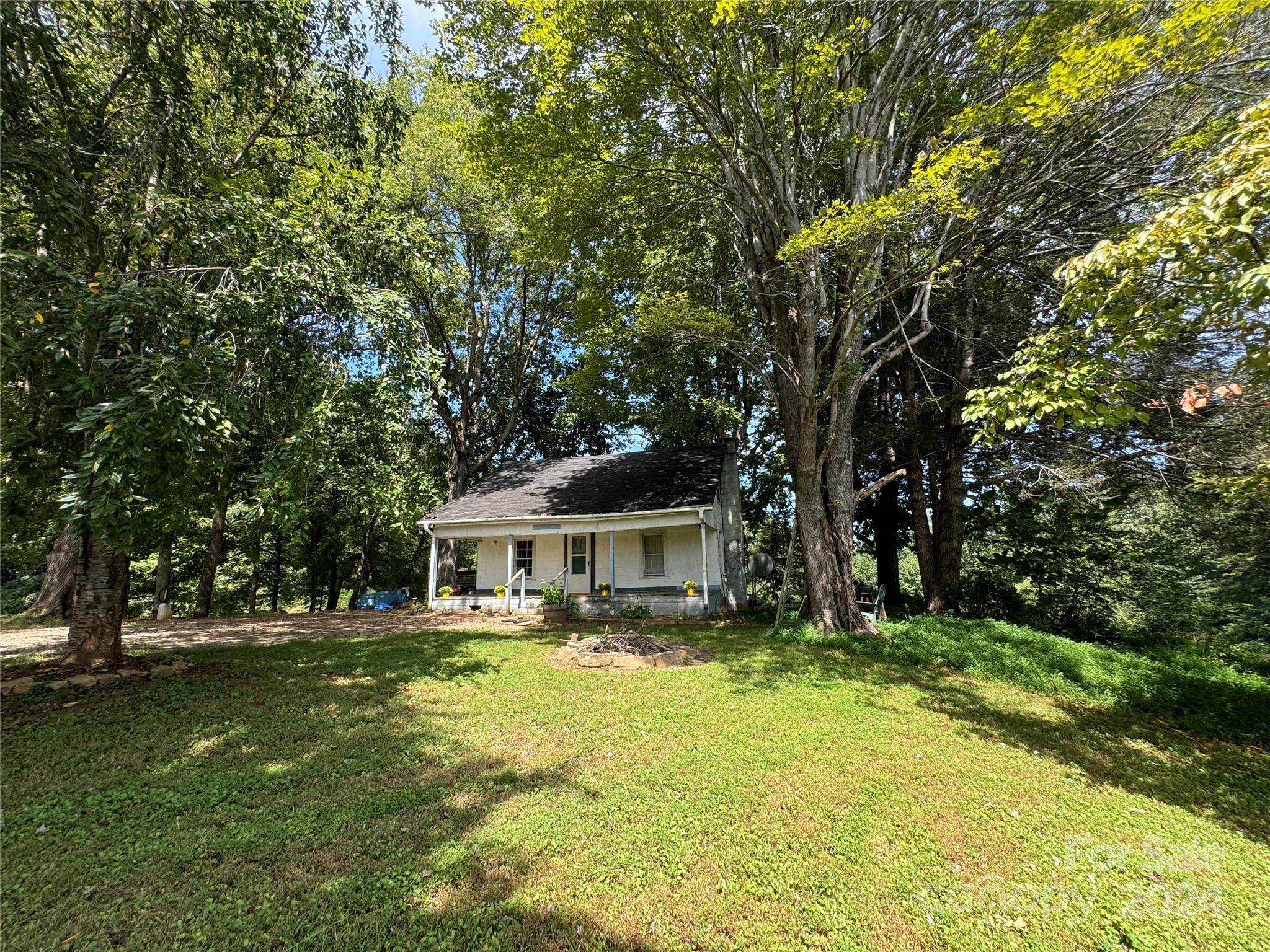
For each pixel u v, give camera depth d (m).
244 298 5.42
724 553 15.84
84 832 3.22
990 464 13.13
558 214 10.54
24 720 4.96
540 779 4.05
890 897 2.83
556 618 12.46
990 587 13.85
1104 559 12.51
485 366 21.78
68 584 13.59
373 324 6.43
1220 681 7.35
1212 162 3.41
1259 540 9.71
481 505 16.17
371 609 19.11
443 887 2.82
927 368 13.59
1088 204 9.30
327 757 4.36
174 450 4.57
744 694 6.29
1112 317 3.72
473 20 8.77
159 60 6.77
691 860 3.10
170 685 6.11
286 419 6.20
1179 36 5.89
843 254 9.59
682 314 9.59
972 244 9.39
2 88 5.00
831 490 10.81
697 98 8.66
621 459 17.84
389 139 9.96
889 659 8.38
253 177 7.92
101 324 4.71
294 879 2.85
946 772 4.35
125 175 6.34
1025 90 7.02
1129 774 4.48
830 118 9.80
